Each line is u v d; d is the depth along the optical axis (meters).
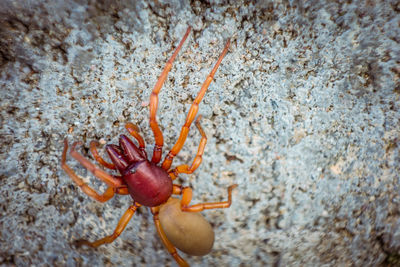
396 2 0.05
